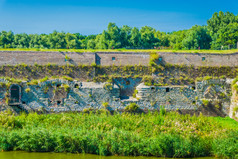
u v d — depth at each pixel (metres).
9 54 56.88
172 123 46.78
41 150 40.16
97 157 38.88
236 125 51.06
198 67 60.34
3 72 56.12
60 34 87.62
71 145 39.94
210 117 55.75
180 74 59.62
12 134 40.50
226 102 57.38
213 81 57.59
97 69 58.34
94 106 54.41
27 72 56.72
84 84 55.44
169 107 56.47
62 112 53.62
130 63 59.41
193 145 40.28
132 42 82.75
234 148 39.41
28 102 52.97
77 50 59.84
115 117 48.88
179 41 95.44
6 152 39.53
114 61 59.31
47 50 59.09
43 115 49.16
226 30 88.56
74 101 54.12
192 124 46.88
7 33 87.00
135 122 46.88
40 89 53.47
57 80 54.16
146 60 60.03
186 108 56.84
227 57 61.91
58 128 43.25
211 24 109.81
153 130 44.50
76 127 44.56
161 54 60.38
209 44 87.19
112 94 54.88
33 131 40.75
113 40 79.62
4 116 45.69
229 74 60.94
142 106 55.69
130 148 39.62
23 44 85.94
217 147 40.03
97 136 40.84
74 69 57.91
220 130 44.41
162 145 39.62
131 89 58.62
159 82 58.50
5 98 52.00
